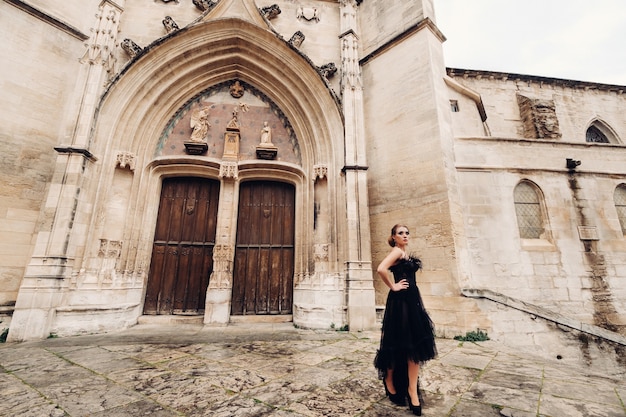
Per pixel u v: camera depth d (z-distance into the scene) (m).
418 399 2.90
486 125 13.92
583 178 9.55
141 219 8.81
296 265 9.24
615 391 3.53
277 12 10.38
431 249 7.75
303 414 2.89
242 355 5.15
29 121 7.64
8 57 7.50
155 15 9.80
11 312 6.72
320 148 9.63
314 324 7.81
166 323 8.25
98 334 6.86
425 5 9.33
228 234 8.91
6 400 3.20
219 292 8.32
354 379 3.93
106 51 8.39
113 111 8.42
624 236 9.38
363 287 7.83
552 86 16.75
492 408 3.06
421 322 2.95
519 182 9.12
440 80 9.01
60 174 7.24
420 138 8.55
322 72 9.91
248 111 10.47
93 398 3.27
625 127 16.81
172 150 9.66
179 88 9.84
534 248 8.57
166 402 3.17
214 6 9.75
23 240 7.21
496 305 6.85
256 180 10.14
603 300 8.56
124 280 8.08
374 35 10.64
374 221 9.15
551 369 4.51
